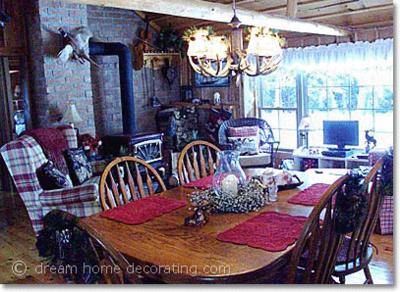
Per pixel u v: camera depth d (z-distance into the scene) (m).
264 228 2.16
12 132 6.37
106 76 7.03
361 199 1.98
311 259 1.88
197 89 7.72
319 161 5.81
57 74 5.81
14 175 3.92
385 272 3.33
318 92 6.52
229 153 2.67
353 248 2.30
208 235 2.12
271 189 2.64
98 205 3.80
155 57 7.45
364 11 5.55
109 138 6.37
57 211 1.59
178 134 7.32
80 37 5.81
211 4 3.82
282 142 7.00
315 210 1.82
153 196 2.87
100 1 2.90
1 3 6.00
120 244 2.06
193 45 3.39
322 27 5.30
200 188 3.01
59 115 5.83
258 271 1.74
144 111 7.46
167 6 3.38
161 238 2.12
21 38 6.13
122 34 7.09
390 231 4.10
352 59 5.96
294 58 6.54
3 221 5.14
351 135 5.73
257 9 6.11
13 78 6.36
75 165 4.88
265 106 7.14
